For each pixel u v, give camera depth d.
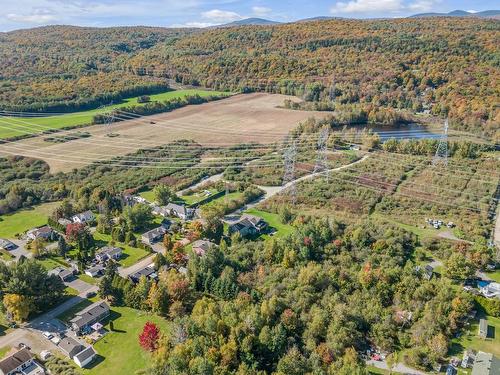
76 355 92.25
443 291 109.94
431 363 92.31
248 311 99.31
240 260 129.50
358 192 177.88
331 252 131.38
